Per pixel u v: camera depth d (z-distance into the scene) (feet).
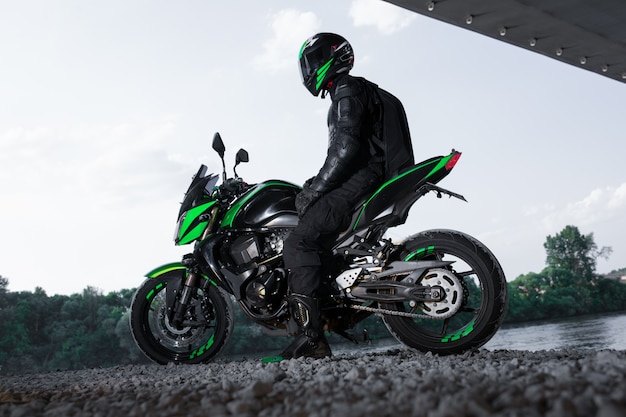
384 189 12.72
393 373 8.41
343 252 13.07
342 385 7.55
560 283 572.51
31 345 430.20
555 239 585.63
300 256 12.91
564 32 61.87
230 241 14.58
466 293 12.59
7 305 445.78
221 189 15.75
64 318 447.01
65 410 7.26
